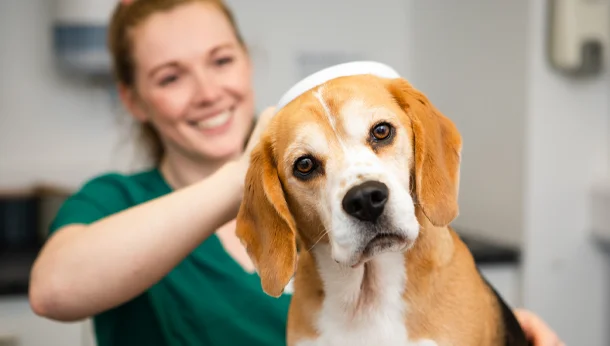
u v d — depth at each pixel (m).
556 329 2.00
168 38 1.26
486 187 2.17
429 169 0.84
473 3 2.20
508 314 0.98
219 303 1.16
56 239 1.04
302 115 0.85
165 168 1.41
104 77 2.38
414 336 0.86
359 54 2.62
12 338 1.75
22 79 2.33
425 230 0.86
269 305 1.17
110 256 0.90
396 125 0.84
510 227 2.04
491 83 2.11
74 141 2.38
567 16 1.82
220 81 1.30
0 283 1.71
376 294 0.87
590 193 1.97
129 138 1.93
